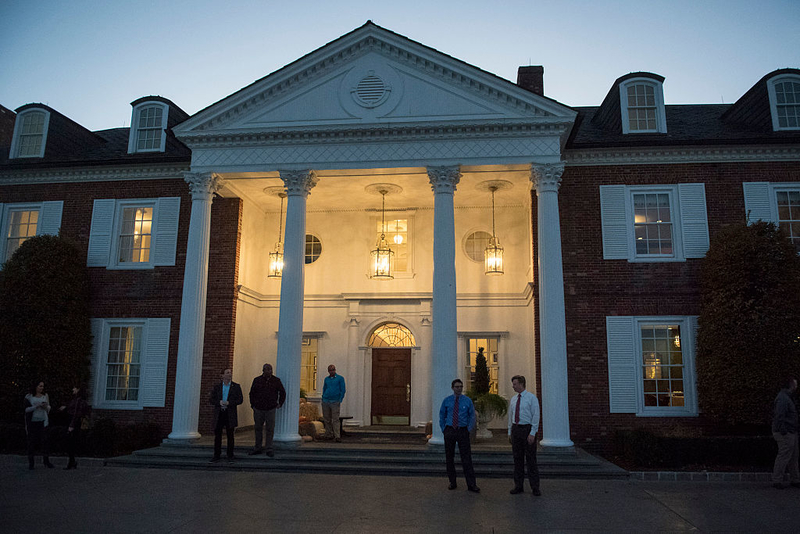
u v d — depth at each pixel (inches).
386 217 761.6
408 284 738.8
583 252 624.1
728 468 475.2
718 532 301.9
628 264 618.5
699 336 576.1
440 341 542.9
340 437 598.5
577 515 335.9
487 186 664.4
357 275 749.9
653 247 624.4
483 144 583.5
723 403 540.4
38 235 696.4
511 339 712.4
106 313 676.1
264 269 757.9
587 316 613.0
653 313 607.5
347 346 735.7
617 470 466.0
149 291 674.8
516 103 581.0
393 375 729.0
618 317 609.9
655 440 488.1
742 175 626.2
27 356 618.5
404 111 593.3
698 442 487.8
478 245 741.3
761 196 620.7
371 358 735.7
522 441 401.4
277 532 298.0
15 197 724.0
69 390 633.0
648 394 599.2
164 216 690.2
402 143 591.5
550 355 536.4
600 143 626.8
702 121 711.7
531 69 756.0
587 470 466.3
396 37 595.5
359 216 764.6
